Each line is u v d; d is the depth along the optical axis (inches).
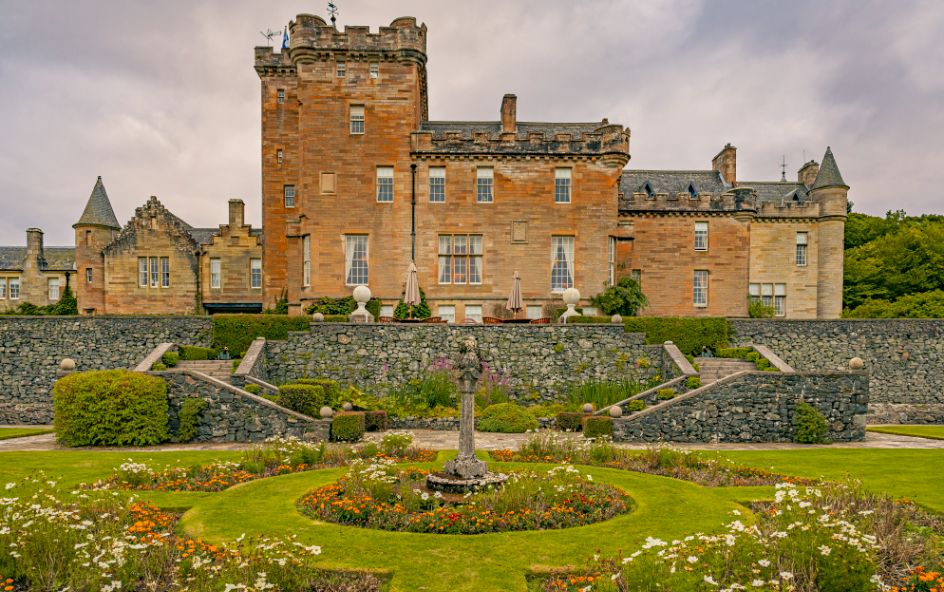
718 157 1830.7
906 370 1197.1
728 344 1172.5
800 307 1685.5
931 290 1956.2
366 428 863.1
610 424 834.2
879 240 2176.4
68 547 319.3
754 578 281.1
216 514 434.6
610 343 1039.6
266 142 1514.5
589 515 435.8
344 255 1346.0
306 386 851.4
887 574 337.7
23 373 1081.4
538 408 962.7
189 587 299.1
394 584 323.6
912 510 451.8
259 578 285.3
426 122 1546.5
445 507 437.7
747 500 482.9
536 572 339.9
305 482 530.0
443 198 1363.2
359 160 1348.4
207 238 1929.1
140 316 1105.4
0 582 301.7
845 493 436.8
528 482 463.2
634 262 1576.0
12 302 2119.8
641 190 1710.1
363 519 423.8
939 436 900.0
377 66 1352.1
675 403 843.4
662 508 458.9
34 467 609.0
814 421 837.2
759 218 1684.3
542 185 1365.7
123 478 526.3
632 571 276.8
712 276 1582.2
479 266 1364.4
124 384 770.8
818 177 1706.4
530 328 1034.7
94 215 1724.9
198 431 801.6
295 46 1337.4
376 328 1026.7
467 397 516.4
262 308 1578.5
